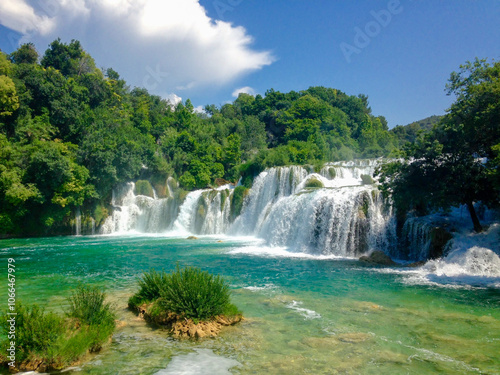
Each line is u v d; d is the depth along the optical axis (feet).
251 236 126.72
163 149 194.80
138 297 40.01
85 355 27.09
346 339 30.73
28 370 24.85
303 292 48.19
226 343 29.94
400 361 26.27
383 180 72.38
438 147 61.16
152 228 152.66
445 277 56.85
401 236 75.87
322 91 365.81
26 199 121.80
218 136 251.60
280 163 151.94
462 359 26.66
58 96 161.48
